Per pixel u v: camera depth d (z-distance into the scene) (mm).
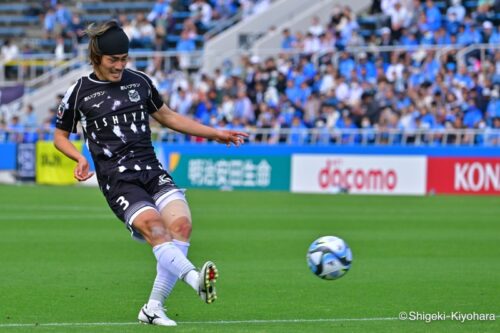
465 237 52906
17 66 125562
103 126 26016
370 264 41531
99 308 29703
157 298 26344
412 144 92625
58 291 33281
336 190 91562
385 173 89875
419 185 88875
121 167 25891
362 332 25828
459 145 89812
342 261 27703
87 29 25859
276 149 93688
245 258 43625
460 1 106062
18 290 33500
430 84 94938
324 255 27609
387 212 69125
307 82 100562
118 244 48781
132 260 42500
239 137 27344
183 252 25516
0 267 39844
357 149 90750
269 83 102125
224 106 100938
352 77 98500
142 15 121188
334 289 34281
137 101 26344
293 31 117312
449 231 56188
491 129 90000
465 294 33188
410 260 43031
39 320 27438
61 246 47750
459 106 92000
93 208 71812
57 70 117812
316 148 92188
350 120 95125
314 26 110812
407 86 97875
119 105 26109
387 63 102062
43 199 80625
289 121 98312
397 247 48156
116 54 25531
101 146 26109
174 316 28422
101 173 26172
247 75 105812
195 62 115625
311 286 34969
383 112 94125
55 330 25609
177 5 126188
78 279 36438
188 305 30594
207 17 122188
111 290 33594
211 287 23641
